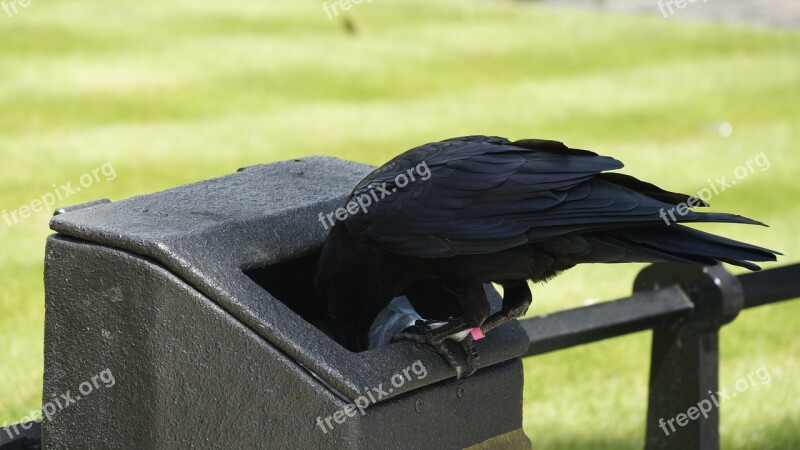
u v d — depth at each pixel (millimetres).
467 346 4723
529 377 8469
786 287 6980
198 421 4562
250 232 4754
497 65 18016
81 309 4727
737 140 14484
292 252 4836
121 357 4664
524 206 4277
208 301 4457
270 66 17156
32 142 13281
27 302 9086
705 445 6941
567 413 7965
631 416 7945
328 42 18859
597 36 20141
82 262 4680
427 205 4387
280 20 20188
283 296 5559
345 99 15820
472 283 4520
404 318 5082
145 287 4535
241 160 13000
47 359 4871
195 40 18406
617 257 4297
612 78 17484
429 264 4516
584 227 4215
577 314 6547
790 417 8039
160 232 4602
